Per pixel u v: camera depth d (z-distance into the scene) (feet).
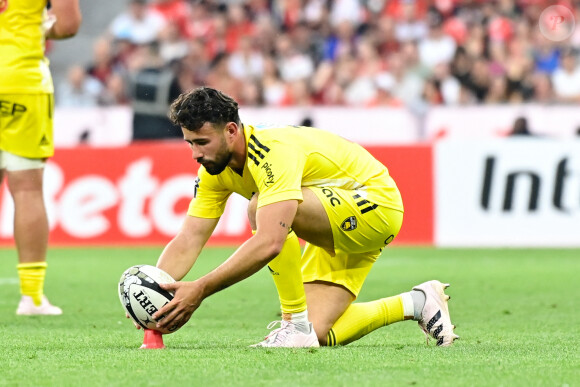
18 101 83.71
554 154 164.76
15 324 79.20
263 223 56.65
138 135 188.14
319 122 192.75
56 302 98.48
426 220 168.14
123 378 48.39
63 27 86.17
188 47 233.35
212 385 46.42
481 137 192.03
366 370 50.83
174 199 167.63
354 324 63.72
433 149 167.43
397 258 149.59
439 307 64.54
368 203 62.13
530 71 223.30
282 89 221.87
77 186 169.89
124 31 237.86
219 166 58.54
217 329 76.79
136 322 58.18
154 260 144.56
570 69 224.12
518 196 165.48
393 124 192.65
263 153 57.77
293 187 57.36
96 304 96.68
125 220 168.76
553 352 59.06
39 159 86.48
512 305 95.20
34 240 86.94
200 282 56.08
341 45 230.89
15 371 51.03
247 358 54.80
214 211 63.16
